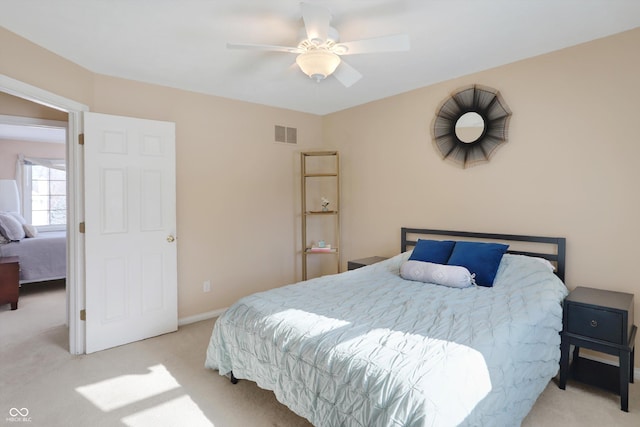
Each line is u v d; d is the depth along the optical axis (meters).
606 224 2.48
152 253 3.15
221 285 3.79
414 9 2.06
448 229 3.34
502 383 1.54
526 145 2.83
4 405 2.12
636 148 2.36
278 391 1.83
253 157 4.00
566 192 2.65
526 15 2.15
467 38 2.45
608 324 2.08
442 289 2.48
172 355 2.80
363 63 2.88
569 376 2.35
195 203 3.57
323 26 1.89
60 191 6.72
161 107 3.34
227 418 2.00
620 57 2.40
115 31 2.31
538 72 2.75
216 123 3.71
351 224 4.25
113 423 1.95
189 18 2.15
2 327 3.43
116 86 3.09
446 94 3.30
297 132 4.37
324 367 1.60
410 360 1.44
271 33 2.35
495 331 1.70
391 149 3.79
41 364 2.65
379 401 1.34
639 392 2.21
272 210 4.18
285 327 1.90
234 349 2.21
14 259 4.13
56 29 2.28
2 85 2.22
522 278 2.47
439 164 3.39
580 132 2.57
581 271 2.60
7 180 6.02
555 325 2.12
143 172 3.08
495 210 3.03
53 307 4.07
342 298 2.29
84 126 2.78
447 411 1.25
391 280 2.76
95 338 2.86
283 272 4.30
